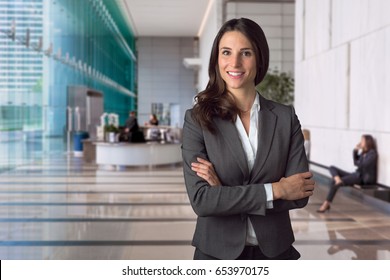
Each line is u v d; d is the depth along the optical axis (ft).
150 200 22.94
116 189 26.45
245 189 4.51
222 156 4.71
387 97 21.90
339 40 28.35
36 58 40.70
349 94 26.91
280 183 4.55
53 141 47.19
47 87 44.06
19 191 25.54
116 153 37.65
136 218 18.78
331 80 29.71
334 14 29.22
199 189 4.58
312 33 33.73
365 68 24.57
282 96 46.65
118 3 66.80
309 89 34.45
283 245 4.86
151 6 67.92
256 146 4.84
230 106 4.78
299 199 4.66
